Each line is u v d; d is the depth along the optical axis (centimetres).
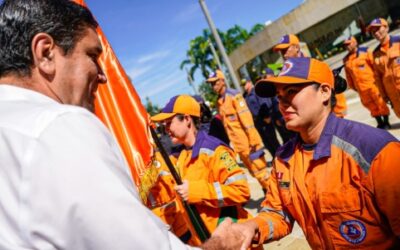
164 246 92
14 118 95
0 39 104
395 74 575
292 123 172
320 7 2581
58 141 89
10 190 89
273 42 2753
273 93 198
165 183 288
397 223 150
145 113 240
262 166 563
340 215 159
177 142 277
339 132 162
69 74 109
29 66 105
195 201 237
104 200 86
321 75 171
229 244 145
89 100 118
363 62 712
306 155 176
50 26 105
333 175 160
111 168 92
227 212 245
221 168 243
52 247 86
